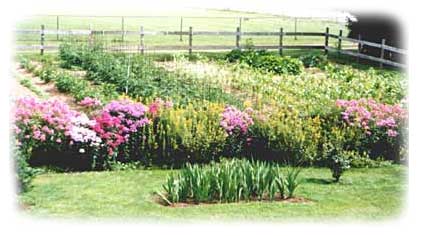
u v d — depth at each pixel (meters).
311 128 14.86
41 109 13.65
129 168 13.91
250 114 15.08
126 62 21.45
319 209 11.02
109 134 13.82
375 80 22.03
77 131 13.59
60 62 22.64
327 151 14.68
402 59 26.58
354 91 20.31
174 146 14.16
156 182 12.75
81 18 39.41
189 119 14.37
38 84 19.64
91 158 13.73
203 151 14.34
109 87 18.78
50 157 13.66
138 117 14.15
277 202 11.38
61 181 12.61
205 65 23.97
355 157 14.84
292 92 19.95
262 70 23.56
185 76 20.28
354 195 12.10
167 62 24.50
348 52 28.62
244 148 14.71
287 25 41.38
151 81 19.17
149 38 32.25
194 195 11.30
